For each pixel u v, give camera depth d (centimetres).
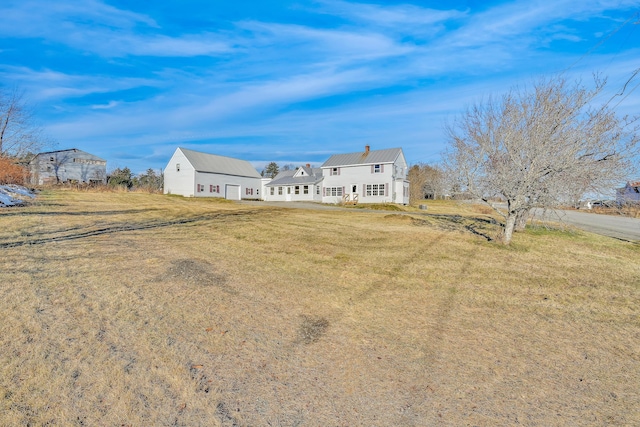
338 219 1653
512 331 459
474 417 284
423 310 524
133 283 560
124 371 323
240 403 290
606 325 488
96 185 3338
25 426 248
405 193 3719
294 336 418
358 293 586
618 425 279
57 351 347
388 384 326
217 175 4094
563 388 330
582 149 922
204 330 418
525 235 1301
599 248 1138
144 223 1223
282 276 658
